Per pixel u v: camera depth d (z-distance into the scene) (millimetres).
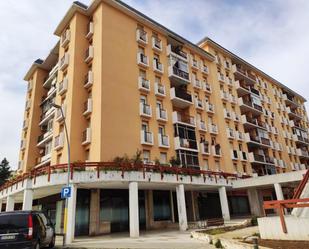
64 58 27203
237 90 42281
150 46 30203
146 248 11539
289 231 9938
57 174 17391
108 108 23375
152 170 19922
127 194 22266
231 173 30438
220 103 36875
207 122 33406
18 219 10477
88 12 28016
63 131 25078
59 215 20969
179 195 21188
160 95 28562
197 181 22844
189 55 35438
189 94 31938
